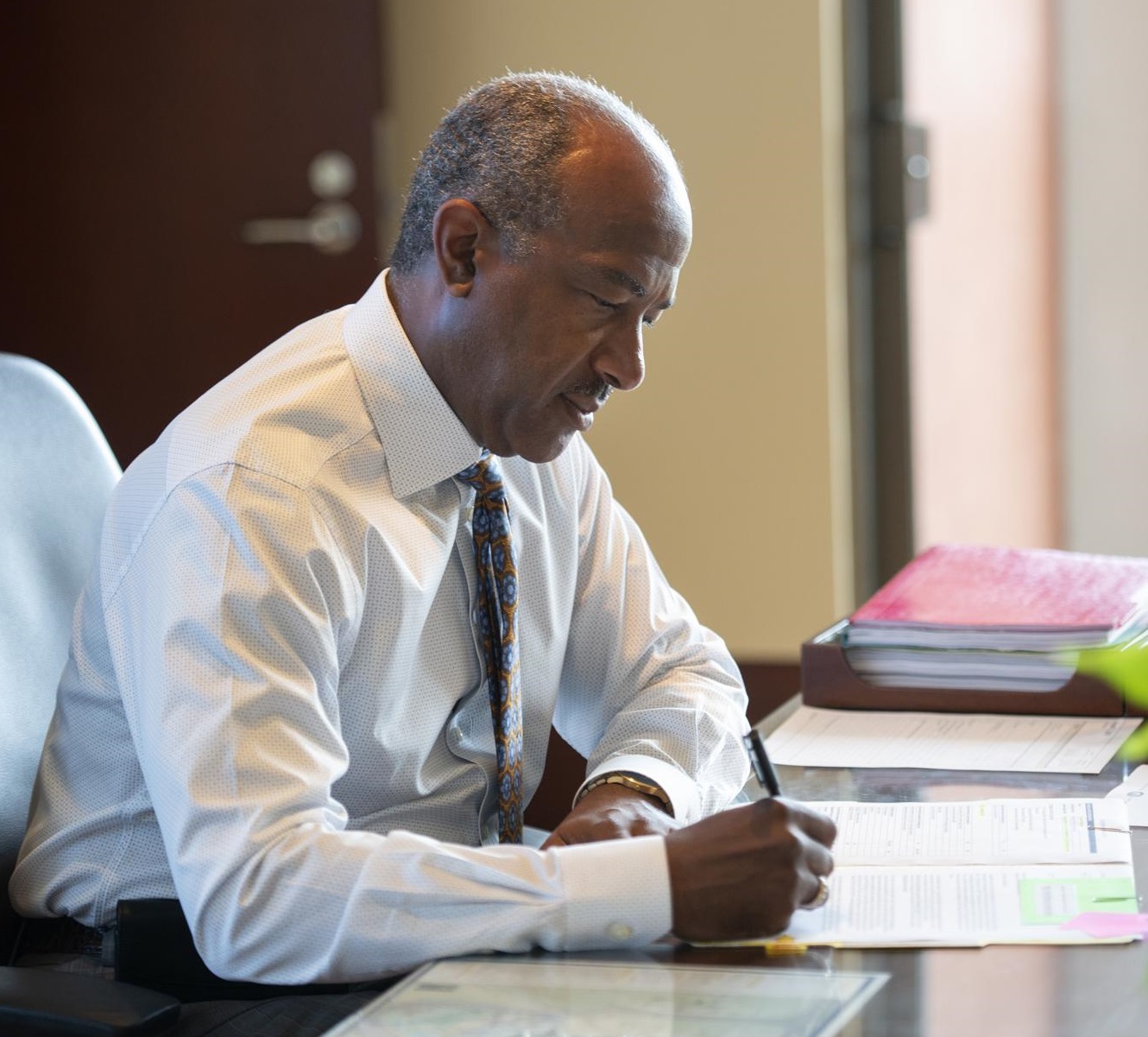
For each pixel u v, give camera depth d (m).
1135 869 2.62
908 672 3.75
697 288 7.75
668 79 7.67
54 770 3.27
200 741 2.67
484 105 3.00
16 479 3.48
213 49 7.95
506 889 2.46
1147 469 8.47
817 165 7.51
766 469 7.78
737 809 2.54
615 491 8.01
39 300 8.23
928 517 8.05
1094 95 8.32
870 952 2.34
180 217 8.07
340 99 7.86
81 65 8.05
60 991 2.44
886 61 7.70
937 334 8.05
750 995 2.20
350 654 3.02
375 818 3.24
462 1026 2.11
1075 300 8.55
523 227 2.90
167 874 3.14
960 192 8.06
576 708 3.81
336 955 2.53
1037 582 4.09
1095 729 3.52
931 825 2.89
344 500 2.97
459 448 3.12
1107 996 2.14
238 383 3.10
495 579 3.24
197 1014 2.84
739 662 7.92
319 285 7.98
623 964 2.36
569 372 2.97
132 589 2.92
